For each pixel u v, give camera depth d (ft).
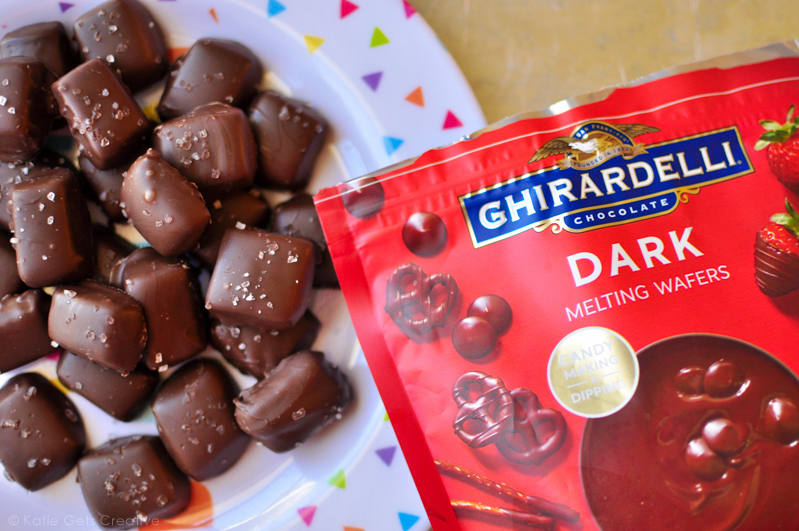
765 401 0.96
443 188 1.03
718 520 0.95
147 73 1.32
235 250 1.25
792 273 0.98
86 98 1.25
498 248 1.01
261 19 1.29
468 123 1.26
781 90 1.02
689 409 0.96
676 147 1.01
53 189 1.25
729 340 0.97
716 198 1.00
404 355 1.02
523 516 0.98
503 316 1.00
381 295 1.03
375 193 1.04
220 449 1.27
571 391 0.98
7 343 1.28
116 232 1.34
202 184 1.27
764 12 1.31
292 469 1.30
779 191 1.00
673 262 0.99
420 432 1.01
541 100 1.32
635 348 0.97
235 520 1.29
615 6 1.33
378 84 1.28
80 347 1.24
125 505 1.27
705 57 1.31
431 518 1.01
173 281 1.28
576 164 1.01
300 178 1.32
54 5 1.31
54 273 1.26
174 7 1.31
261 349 1.29
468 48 1.34
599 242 0.99
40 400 1.29
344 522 1.24
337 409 1.27
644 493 0.96
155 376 1.33
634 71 1.32
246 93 1.32
